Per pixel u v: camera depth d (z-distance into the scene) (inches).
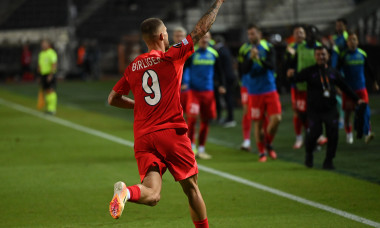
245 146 1395.2
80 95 3110.2
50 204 896.3
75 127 1873.8
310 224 765.9
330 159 1143.6
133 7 4820.4
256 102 1231.5
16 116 2201.0
